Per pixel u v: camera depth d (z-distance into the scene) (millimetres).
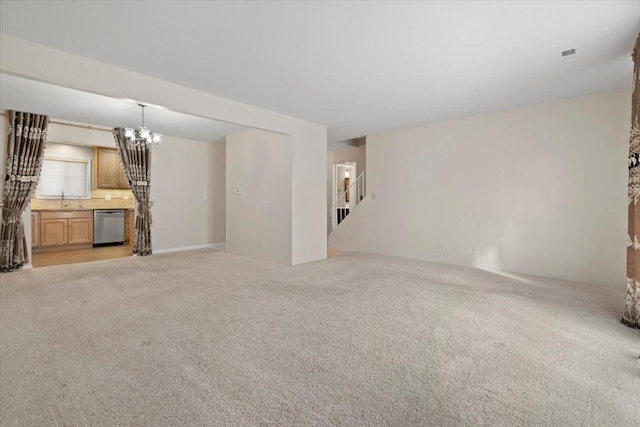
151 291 3609
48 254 6172
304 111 4711
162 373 1892
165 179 6531
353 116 5008
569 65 3086
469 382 1806
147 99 3314
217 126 5617
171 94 3514
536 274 4434
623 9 2156
